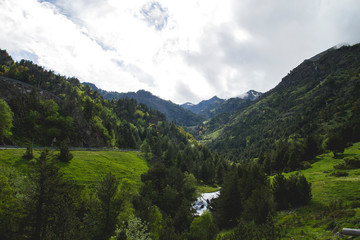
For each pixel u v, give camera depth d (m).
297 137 182.00
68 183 32.03
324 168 61.31
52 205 27.19
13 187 34.97
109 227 35.31
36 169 27.62
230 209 47.06
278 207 38.22
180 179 74.19
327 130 154.62
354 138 84.94
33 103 111.00
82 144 117.69
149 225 39.66
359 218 23.02
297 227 27.16
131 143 161.75
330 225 24.17
